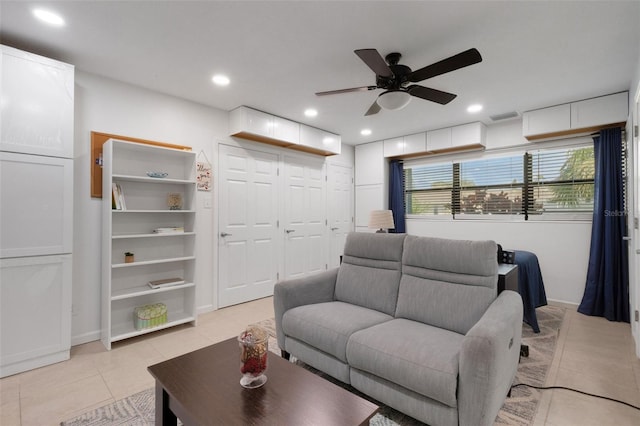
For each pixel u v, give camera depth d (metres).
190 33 2.22
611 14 1.98
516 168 4.32
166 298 3.32
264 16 2.03
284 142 4.22
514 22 2.07
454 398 1.43
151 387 2.09
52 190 2.38
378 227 3.97
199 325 3.23
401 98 2.51
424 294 2.14
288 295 2.34
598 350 2.61
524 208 4.23
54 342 2.40
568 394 1.98
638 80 2.45
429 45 2.36
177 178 3.38
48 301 2.38
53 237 2.39
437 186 5.08
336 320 2.05
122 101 3.01
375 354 1.69
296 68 2.75
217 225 3.75
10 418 1.76
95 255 2.85
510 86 3.08
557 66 2.67
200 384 1.35
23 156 2.27
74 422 1.74
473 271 2.01
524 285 3.04
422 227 5.20
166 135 3.31
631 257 3.00
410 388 1.56
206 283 3.65
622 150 3.40
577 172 3.87
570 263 3.88
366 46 2.39
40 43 2.34
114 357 2.52
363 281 2.48
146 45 2.38
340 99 3.48
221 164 3.79
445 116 4.02
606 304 3.36
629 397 1.95
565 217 3.93
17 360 2.24
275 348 2.64
